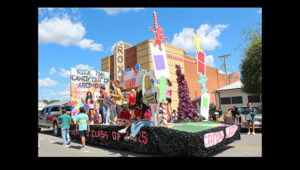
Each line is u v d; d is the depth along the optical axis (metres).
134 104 6.94
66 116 8.51
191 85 23.83
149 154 6.36
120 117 7.23
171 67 21.27
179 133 5.55
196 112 11.89
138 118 6.58
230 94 22.72
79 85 10.08
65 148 7.57
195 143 5.25
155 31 6.85
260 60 13.34
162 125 6.43
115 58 21.66
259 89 13.81
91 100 9.07
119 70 21.48
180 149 5.49
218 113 13.58
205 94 9.55
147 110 6.37
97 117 9.68
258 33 14.16
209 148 5.65
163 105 6.36
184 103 11.47
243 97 21.72
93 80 10.62
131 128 6.28
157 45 6.78
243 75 14.47
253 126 10.80
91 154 6.44
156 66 6.45
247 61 14.15
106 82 11.12
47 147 7.73
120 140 6.95
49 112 12.41
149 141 6.02
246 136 10.16
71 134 9.45
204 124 7.92
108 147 7.77
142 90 6.60
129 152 6.76
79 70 10.20
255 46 13.66
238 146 7.52
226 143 7.00
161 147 5.77
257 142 8.26
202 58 9.75
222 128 6.79
